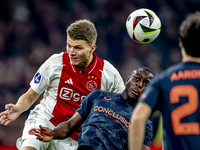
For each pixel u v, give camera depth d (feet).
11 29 135.03
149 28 42.65
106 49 145.59
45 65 44.32
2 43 131.44
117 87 44.98
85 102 36.76
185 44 25.04
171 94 24.58
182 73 24.88
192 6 167.22
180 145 23.84
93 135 33.88
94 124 34.35
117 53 146.41
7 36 133.49
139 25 42.75
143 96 24.85
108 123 34.17
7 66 125.49
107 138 33.68
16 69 125.18
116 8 154.10
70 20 146.82
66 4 148.97
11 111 41.68
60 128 35.17
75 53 40.75
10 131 106.22
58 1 148.66
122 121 34.40
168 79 25.04
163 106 24.85
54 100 44.78
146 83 35.50
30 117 45.06
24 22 138.41
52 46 138.10
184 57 25.79
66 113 44.01
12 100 118.32
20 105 43.32
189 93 24.22
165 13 160.35
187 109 23.99
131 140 23.44
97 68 43.98
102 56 143.95
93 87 43.98
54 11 145.28
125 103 35.50
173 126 24.22
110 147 33.55
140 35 42.93
